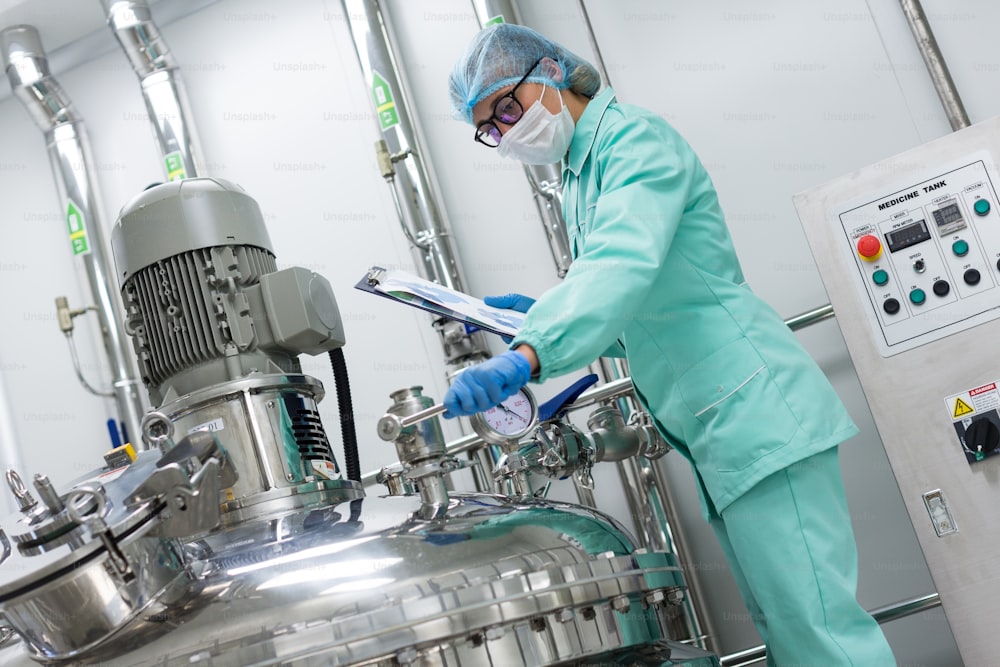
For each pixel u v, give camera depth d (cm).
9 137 333
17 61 303
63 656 118
